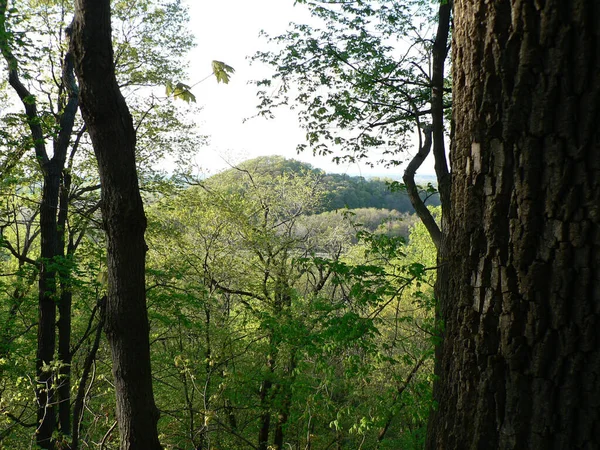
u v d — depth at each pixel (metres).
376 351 4.15
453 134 2.19
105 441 7.33
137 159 11.80
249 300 13.71
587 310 1.75
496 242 1.94
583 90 1.71
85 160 11.41
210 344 11.02
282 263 13.02
